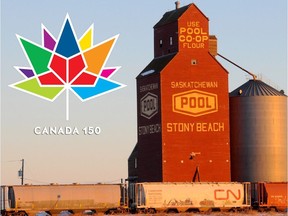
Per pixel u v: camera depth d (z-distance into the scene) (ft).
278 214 545.44
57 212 541.34
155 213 547.90
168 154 602.44
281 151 629.10
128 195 556.10
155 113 610.65
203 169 607.37
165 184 557.74
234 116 629.10
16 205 529.86
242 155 626.64
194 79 610.24
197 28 613.52
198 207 562.66
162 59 622.13
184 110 607.37
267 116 627.05
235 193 571.69
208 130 609.83
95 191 546.26
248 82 640.58
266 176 624.59
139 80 629.92
